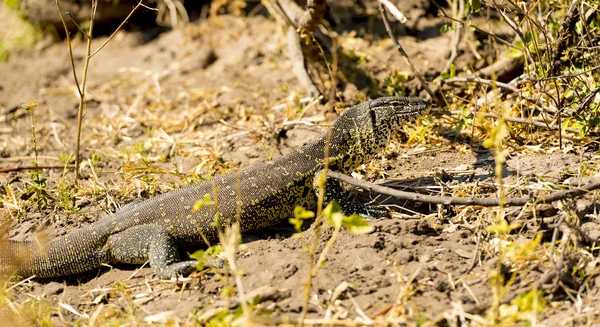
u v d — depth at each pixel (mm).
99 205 13203
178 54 20359
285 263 10406
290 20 17172
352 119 12516
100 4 21312
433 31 17969
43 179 13344
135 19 21922
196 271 10742
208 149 15086
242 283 10227
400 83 16188
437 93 15891
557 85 12828
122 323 9672
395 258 10273
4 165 15688
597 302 9047
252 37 20062
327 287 9812
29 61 21594
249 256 10945
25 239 12055
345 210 11742
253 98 17453
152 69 20109
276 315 9289
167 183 13812
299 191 11938
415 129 14258
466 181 12172
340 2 19297
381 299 9500
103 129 17344
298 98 16703
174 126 16859
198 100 18062
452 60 16266
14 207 13102
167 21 21844
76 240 11367
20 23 22719
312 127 15445
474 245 10500
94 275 11469
